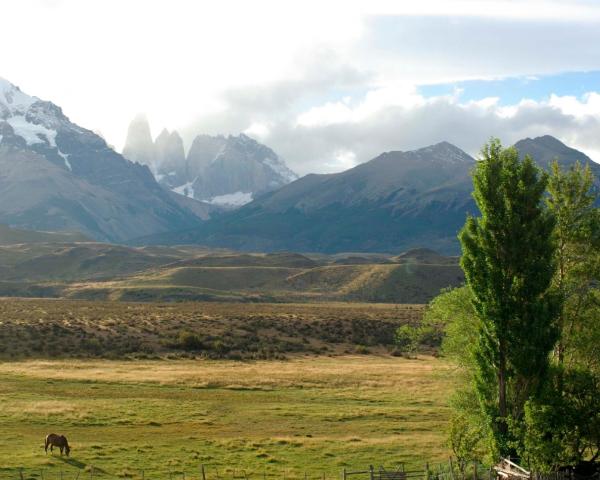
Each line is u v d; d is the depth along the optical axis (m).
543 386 40.06
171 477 42.09
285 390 74.06
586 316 43.91
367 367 92.19
